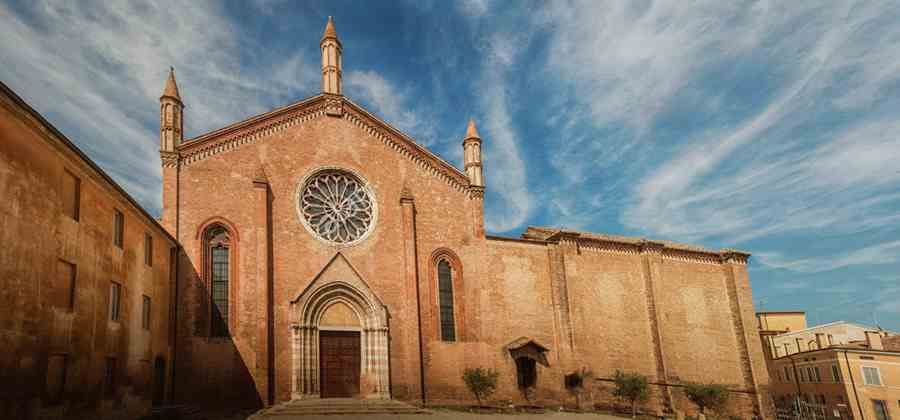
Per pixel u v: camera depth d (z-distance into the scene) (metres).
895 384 56.38
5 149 20.09
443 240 45.53
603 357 48.47
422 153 46.34
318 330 39.91
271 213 40.34
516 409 42.97
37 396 21.31
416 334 41.97
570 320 47.62
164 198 37.47
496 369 44.47
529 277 47.59
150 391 32.16
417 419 33.94
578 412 44.75
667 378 49.84
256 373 36.75
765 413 52.75
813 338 70.75
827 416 61.19
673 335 51.88
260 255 38.59
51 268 22.73
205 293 37.06
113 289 28.59
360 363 40.59
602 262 50.94
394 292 42.66
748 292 56.16
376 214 43.47
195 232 37.78
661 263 53.38
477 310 45.09
